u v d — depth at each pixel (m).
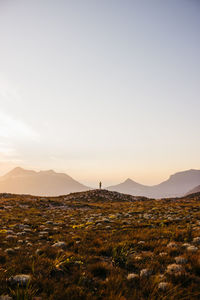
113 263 6.96
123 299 4.26
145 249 8.83
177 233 10.84
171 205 33.16
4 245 9.58
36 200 43.47
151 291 4.66
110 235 11.90
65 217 23.75
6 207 32.47
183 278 5.29
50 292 4.62
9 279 5.19
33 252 8.42
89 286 5.04
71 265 6.57
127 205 40.44
